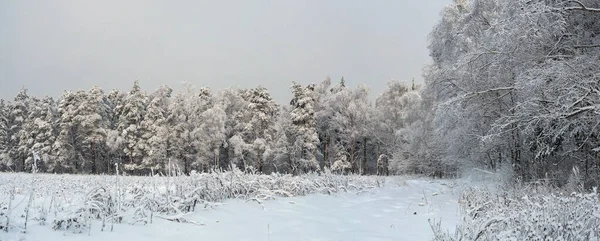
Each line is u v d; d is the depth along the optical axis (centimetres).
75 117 4672
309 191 1371
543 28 1197
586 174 1438
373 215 1009
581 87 1098
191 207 855
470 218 830
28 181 1492
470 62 1611
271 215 898
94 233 598
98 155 5056
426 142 3077
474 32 1956
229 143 4425
